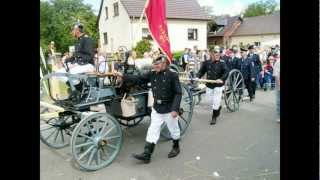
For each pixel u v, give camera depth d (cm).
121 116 566
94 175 489
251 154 558
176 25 3169
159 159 548
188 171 495
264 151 570
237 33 5009
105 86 561
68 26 3075
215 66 761
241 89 938
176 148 562
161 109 529
